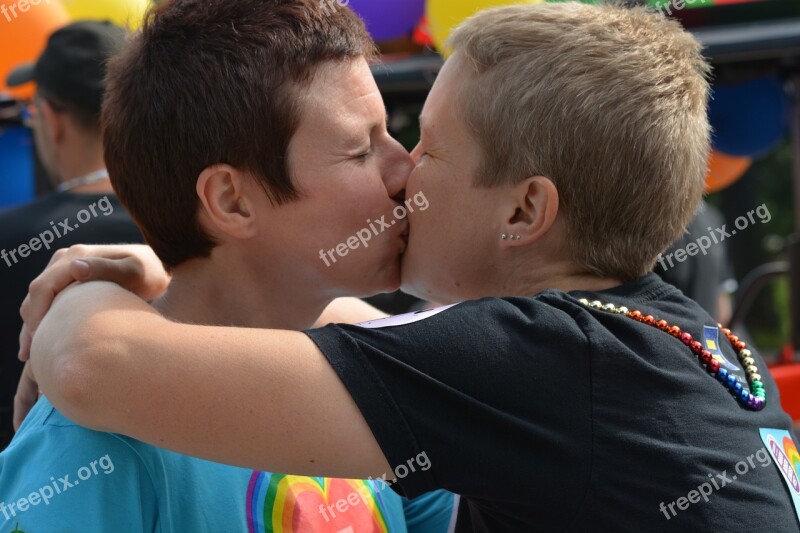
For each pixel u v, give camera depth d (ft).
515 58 3.97
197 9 3.88
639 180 3.87
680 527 3.41
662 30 4.17
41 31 10.12
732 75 10.40
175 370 3.32
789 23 9.59
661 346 3.65
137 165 3.94
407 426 3.35
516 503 3.47
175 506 3.59
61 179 7.86
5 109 10.90
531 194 3.94
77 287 3.86
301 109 3.81
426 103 4.27
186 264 4.11
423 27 10.34
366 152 4.07
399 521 4.53
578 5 4.21
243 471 3.86
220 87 3.75
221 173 3.82
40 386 3.57
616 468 3.41
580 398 3.45
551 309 3.60
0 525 3.44
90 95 7.59
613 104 3.85
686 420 3.52
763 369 4.26
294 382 3.32
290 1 3.91
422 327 3.49
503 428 3.38
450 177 4.09
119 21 9.16
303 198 3.89
